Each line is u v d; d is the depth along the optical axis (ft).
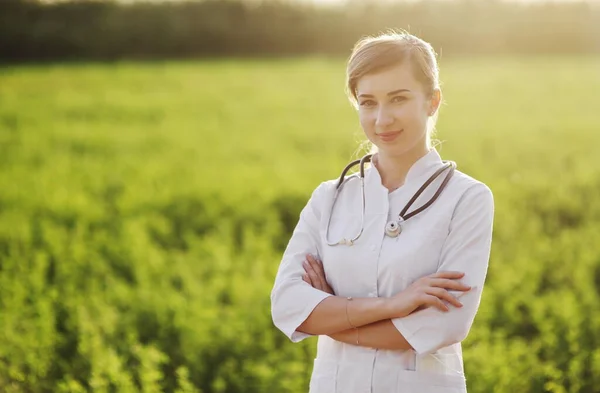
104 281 34.42
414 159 12.12
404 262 11.64
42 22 226.99
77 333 25.57
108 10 233.96
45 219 46.70
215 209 48.80
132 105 129.59
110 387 20.66
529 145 80.84
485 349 21.68
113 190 60.23
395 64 11.60
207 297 29.58
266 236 41.16
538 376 20.54
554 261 35.37
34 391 21.09
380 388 11.59
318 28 240.53
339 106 126.31
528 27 231.71
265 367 21.85
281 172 62.34
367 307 11.57
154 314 27.22
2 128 103.14
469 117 108.58
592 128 94.27
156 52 232.73
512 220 42.27
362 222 12.03
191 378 22.65
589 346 23.43
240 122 110.11
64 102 132.26
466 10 237.86
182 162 74.54
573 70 169.07
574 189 52.90
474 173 59.41
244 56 238.27
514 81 151.12
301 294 12.09
